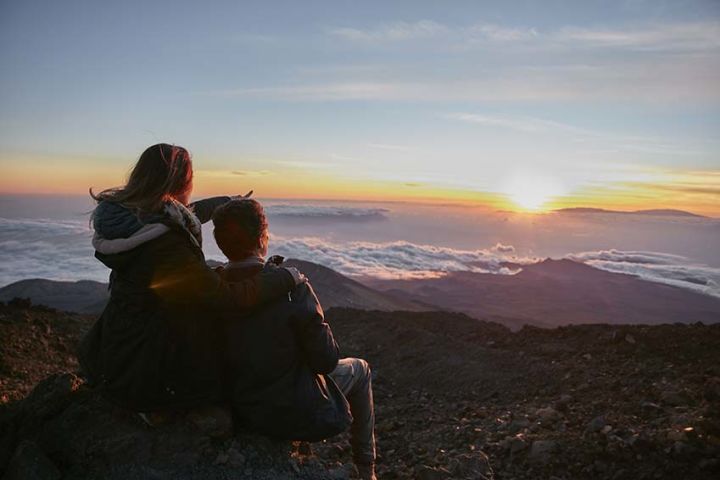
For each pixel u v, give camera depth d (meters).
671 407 5.30
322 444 4.82
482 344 9.23
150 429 3.01
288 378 2.97
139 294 2.65
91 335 2.96
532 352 8.27
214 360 2.92
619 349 7.60
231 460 2.93
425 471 3.99
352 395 3.54
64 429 3.00
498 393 7.12
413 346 9.37
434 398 7.41
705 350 6.94
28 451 2.77
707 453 4.14
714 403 5.16
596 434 4.72
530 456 4.56
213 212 3.12
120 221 2.58
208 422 2.98
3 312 7.43
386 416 6.66
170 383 2.82
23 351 6.31
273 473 2.96
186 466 2.85
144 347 2.72
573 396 6.27
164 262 2.57
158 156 2.66
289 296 2.96
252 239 2.99
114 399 2.93
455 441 5.30
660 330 7.87
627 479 4.09
